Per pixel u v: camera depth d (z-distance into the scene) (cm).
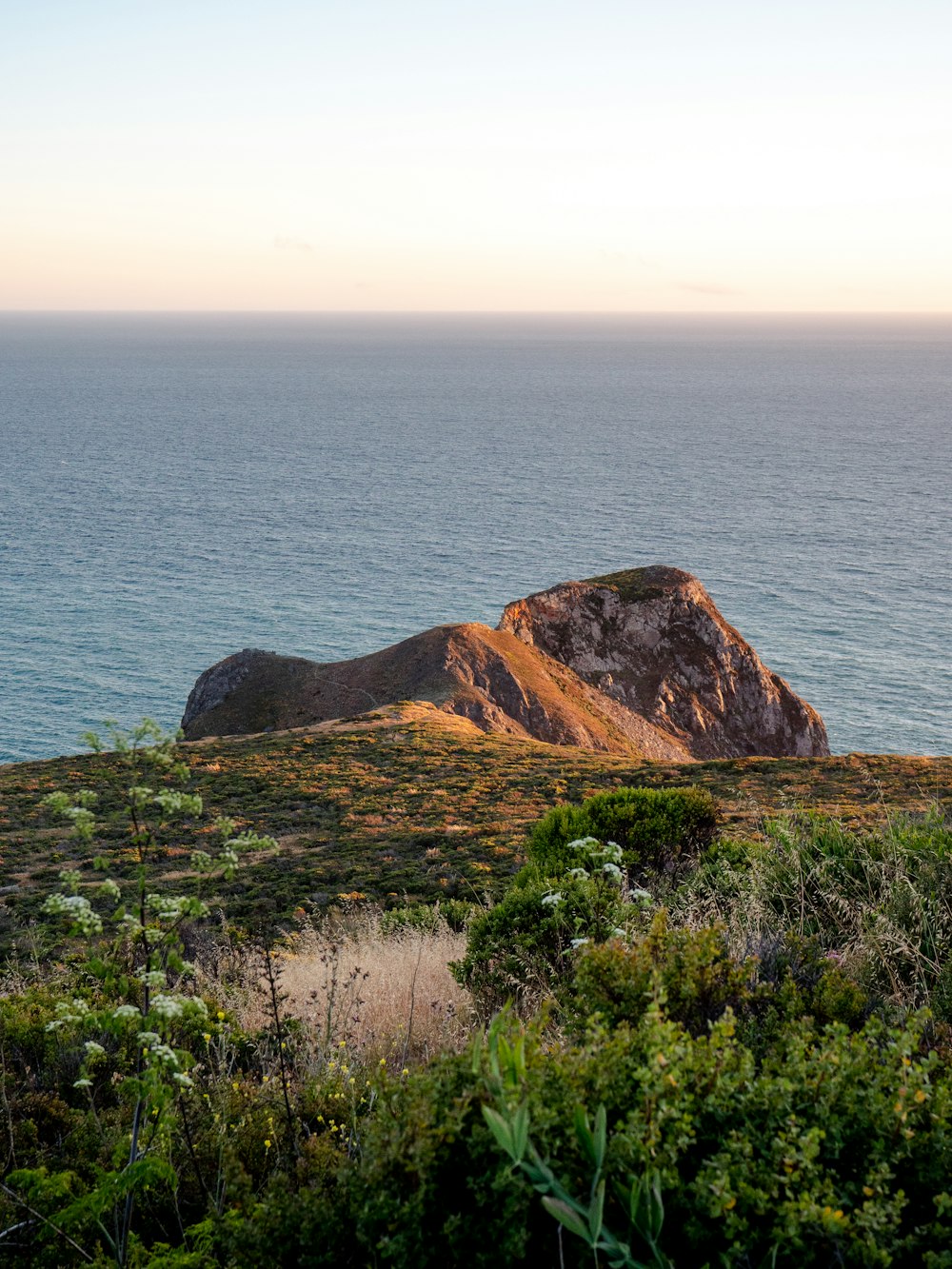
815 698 10819
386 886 2050
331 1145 463
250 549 17950
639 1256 292
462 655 6347
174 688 10969
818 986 531
